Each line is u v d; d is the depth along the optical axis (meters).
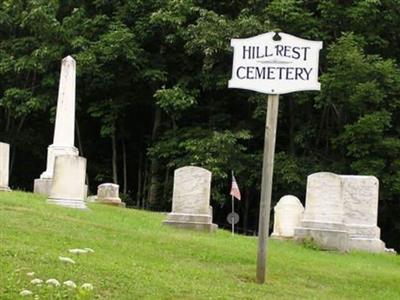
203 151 32.66
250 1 34.97
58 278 9.45
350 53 31.19
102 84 36.84
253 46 11.59
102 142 41.06
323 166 33.53
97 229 14.78
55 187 19.47
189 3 35.44
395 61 34.12
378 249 22.03
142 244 13.84
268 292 11.06
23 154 41.03
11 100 36.69
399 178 30.86
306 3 35.91
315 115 36.03
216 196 32.44
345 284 13.28
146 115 40.53
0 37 38.97
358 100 31.50
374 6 33.22
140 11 37.16
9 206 16.20
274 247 17.92
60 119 24.12
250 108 36.59
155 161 37.09
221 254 14.02
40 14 35.72
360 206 22.55
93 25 37.09
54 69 37.16
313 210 20.30
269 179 11.64
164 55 37.66
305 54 11.47
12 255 10.36
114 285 9.62
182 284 10.48
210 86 35.44
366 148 31.47
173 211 19.20
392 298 12.52
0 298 8.06
